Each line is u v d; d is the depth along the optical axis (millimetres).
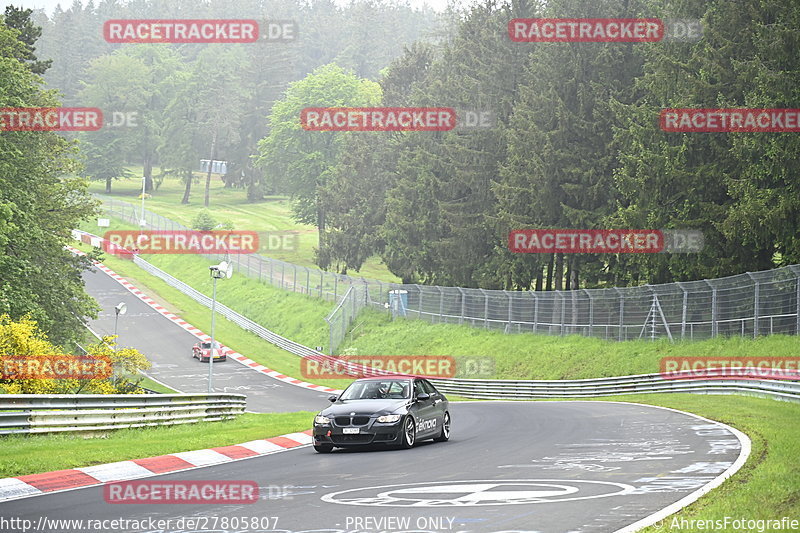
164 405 85000
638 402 104188
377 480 41344
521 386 151750
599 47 187375
